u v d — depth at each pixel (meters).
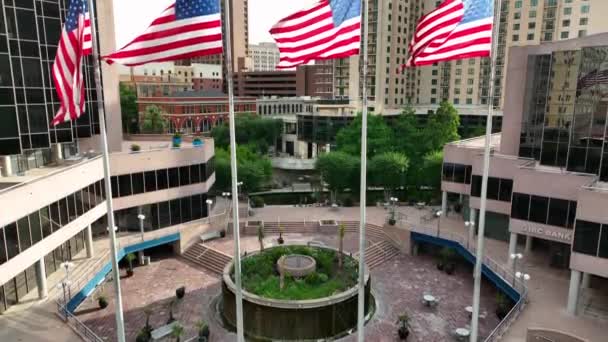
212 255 43.25
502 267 36.75
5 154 32.97
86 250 39.09
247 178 58.28
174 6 17.98
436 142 66.44
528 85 41.84
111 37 46.91
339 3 19.12
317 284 33.50
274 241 46.59
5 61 32.03
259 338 30.83
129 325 32.06
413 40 20.52
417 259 44.59
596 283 34.19
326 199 61.31
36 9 35.84
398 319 32.28
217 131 88.31
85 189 37.47
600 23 74.06
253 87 150.50
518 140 43.38
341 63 108.19
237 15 153.88
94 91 45.69
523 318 28.59
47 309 30.27
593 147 34.78
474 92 103.62
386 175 58.50
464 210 49.34
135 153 43.28
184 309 34.41
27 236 29.34
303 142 99.62
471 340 21.64
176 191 46.62
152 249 46.00
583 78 34.69
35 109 35.28
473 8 18.97
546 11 91.31
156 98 100.62
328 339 30.52
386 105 104.81
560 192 33.94
